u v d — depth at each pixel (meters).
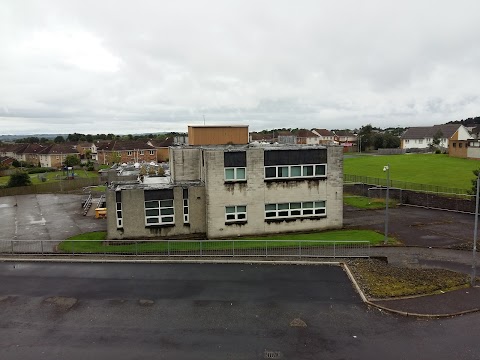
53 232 32.22
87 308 17.31
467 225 31.05
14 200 51.62
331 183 30.52
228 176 28.86
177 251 24.69
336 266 22.06
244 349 14.05
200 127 41.94
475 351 13.77
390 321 15.90
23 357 13.75
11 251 25.09
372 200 42.19
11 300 18.16
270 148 29.36
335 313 16.61
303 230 30.48
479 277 19.98
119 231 28.59
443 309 16.70
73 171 91.12
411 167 63.91
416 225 31.34
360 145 108.81
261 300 17.89
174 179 33.66
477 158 70.81
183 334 15.09
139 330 15.41
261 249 24.73
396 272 20.69
